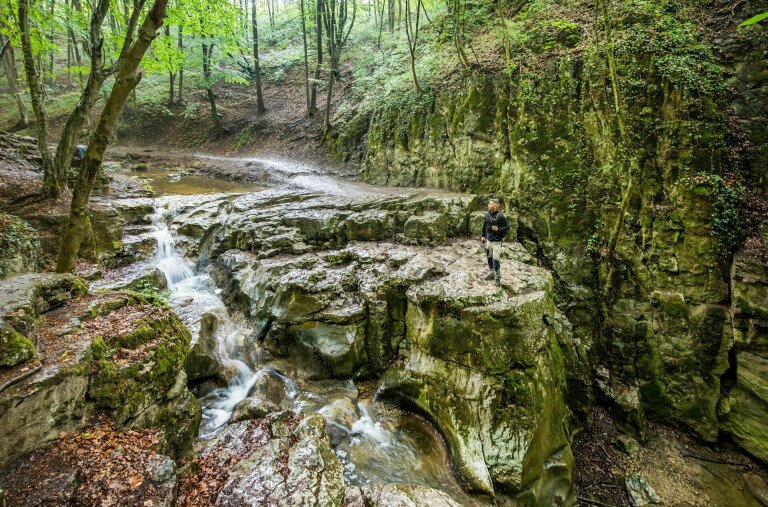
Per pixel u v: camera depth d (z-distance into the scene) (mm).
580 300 11586
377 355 9852
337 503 5051
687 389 9852
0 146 12766
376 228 12516
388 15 27844
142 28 5848
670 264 10227
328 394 9383
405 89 18172
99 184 14203
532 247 12609
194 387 8680
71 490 3963
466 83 15336
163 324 6328
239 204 14484
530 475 7504
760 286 8938
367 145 20406
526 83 13305
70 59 30719
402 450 8109
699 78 10344
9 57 23844
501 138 13898
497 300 8547
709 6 11438
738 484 8672
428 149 16547
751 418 8977
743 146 10086
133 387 5246
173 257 12805
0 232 8422
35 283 5879
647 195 10750
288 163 23016
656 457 9336
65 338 5258
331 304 10016
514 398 7887
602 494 8516
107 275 10836
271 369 9875
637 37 11414
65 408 4598
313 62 31047
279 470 5305
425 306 9086
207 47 26469
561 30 13477
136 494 4160
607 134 11516
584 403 9945
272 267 10898
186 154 26750
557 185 12352
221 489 4984
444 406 8422
